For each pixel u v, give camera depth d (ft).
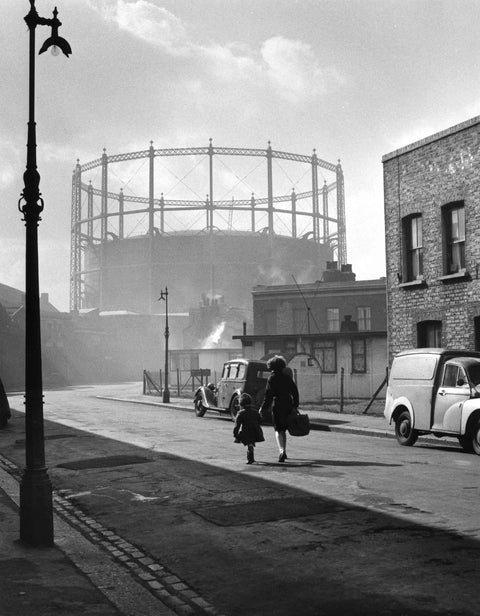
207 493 31.91
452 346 71.72
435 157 74.38
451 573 18.75
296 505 28.30
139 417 84.69
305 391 101.91
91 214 451.94
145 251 426.51
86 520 27.86
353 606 16.61
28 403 23.32
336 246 453.58
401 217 79.36
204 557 21.56
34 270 23.77
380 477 34.71
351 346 108.68
